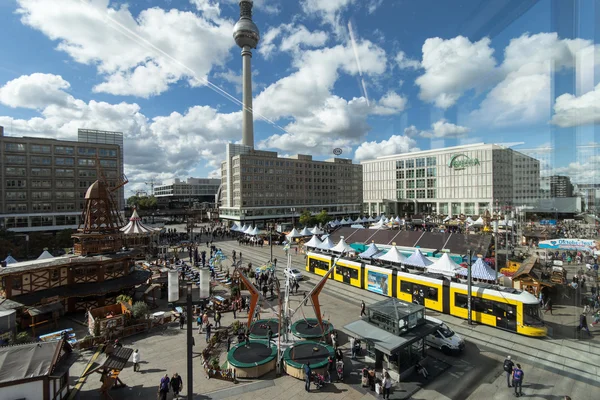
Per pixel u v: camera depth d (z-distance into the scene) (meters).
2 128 62.91
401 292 27.38
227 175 96.19
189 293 12.26
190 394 12.08
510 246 32.38
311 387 15.40
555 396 7.12
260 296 18.48
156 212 114.00
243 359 16.97
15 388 12.86
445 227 40.03
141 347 19.72
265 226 84.50
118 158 76.38
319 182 104.19
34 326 22.42
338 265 34.16
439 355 17.28
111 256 26.83
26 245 46.28
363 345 19.62
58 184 68.62
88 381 16.12
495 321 20.75
